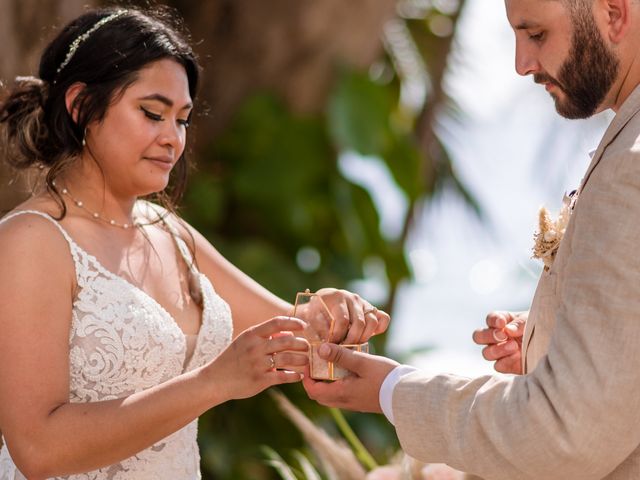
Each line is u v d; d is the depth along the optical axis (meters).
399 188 6.96
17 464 2.32
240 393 2.29
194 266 2.81
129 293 2.52
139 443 2.29
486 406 1.99
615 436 1.90
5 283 2.36
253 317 2.92
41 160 2.62
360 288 6.89
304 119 6.50
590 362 1.89
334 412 3.41
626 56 2.06
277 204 6.43
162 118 2.54
